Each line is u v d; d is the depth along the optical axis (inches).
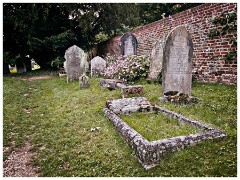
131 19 863.1
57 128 219.6
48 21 789.9
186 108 239.8
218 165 139.4
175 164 142.8
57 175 147.3
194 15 367.6
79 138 192.2
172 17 433.1
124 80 390.6
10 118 257.9
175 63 264.1
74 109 272.1
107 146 174.4
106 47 820.6
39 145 189.6
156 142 150.9
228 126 186.9
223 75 320.5
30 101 337.4
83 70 483.5
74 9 756.6
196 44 364.2
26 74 757.3
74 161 159.9
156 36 503.2
